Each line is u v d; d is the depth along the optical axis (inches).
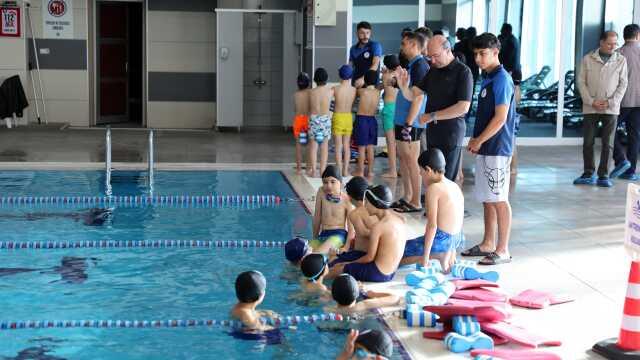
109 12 657.6
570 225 290.0
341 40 488.4
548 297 197.2
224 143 532.7
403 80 303.0
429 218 221.0
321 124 390.3
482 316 175.8
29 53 623.5
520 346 167.0
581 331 177.0
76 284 218.2
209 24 637.9
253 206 333.4
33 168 414.3
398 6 510.9
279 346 170.6
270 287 213.5
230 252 254.8
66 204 332.5
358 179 226.5
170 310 195.8
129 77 676.7
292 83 612.4
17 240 266.7
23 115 621.6
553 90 537.3
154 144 518.6
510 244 259.9
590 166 381.7
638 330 160.7
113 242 263.6
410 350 166.2
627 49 378.9
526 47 528.1
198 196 344.5
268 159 457.4
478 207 321.1
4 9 611.2
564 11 530.3
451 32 515.5
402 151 305.9
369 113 387.5
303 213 318.0
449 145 265.9
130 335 177.5
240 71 607.2
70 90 629.6
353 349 127.4
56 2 619.5
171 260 244.2
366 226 223.1
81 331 180.1
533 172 421.1
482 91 231.9
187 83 642.2
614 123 372.2
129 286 216.4
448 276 221.3
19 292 210.4
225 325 183.0
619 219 300.8
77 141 522.9
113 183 377.1
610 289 209.3
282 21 607.8
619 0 532.1
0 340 174.2
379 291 206.2
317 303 199.3
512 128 232.2
